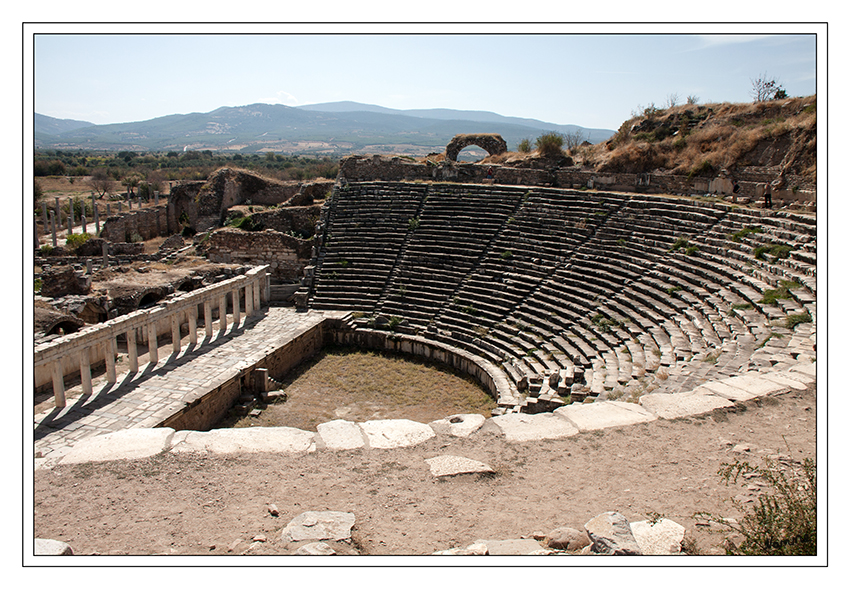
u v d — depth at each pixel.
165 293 31.39
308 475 9.14
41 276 31.86
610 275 27.11
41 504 8.44
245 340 27.77
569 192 35.06
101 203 80.12
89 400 20.72
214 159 184.75
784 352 14.70
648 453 9.50
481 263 32.22
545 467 9.25
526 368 23.28
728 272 22.88
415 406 22.95
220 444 10.09
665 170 37.34
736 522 7.30
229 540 7.46
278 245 38.56
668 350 18.97
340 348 30.70
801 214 24.97
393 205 38.44
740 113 37.94
